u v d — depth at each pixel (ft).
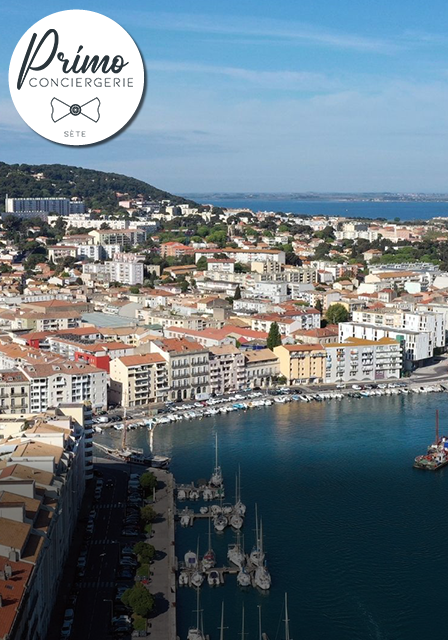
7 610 577.43
